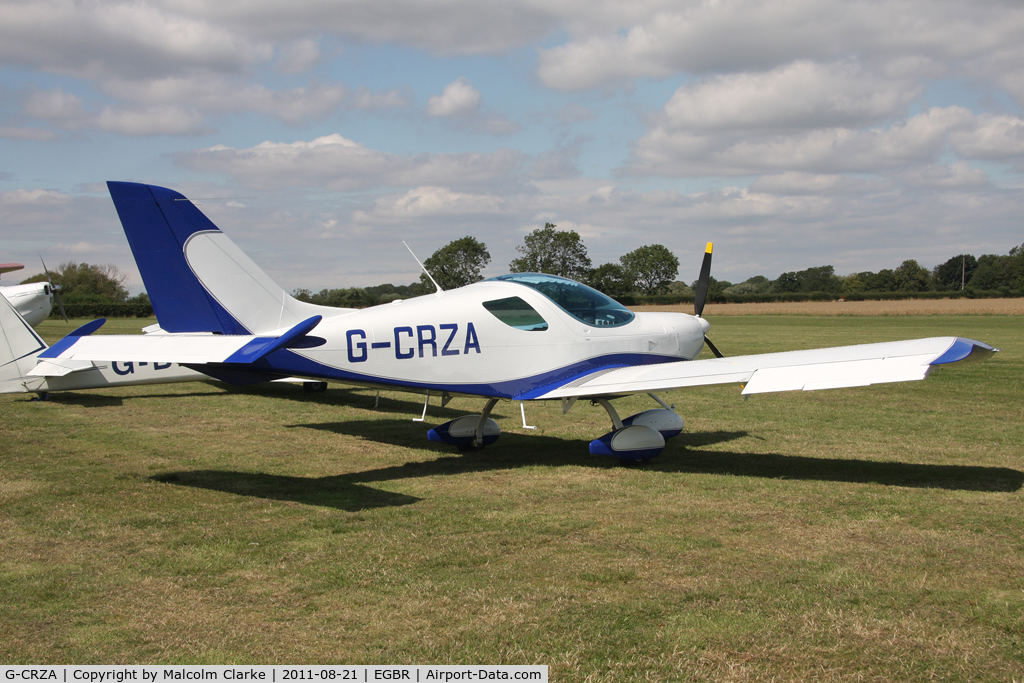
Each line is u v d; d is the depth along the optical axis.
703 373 6.56
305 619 3.48
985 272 111.50
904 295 83.69
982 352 5.29
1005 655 3.12
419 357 6.73
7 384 10.44
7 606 3.64
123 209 6.59
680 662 3.06
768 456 7.48
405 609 3.59
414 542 4.63
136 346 5.59
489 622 3.44
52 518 5.18
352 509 5.43
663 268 90.06
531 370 7.29
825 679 2.93
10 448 7.87
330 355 6.33
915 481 6.33
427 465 7.10
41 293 19.48
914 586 3.87
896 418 9.86
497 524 5.02
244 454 7.61
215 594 3.79
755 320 46.94
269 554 4.39
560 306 7.51
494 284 7.36
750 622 3.44
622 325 7.98
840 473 6.66
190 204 6.82
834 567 4.16
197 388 13.70
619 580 3.97
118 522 5.07
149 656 3.12
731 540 4.67
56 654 3.14
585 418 10.19
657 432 7.15
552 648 3.19
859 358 5.88
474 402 11.96
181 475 6.60
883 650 3.16
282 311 7.30
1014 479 6.39
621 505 5.54
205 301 6.93
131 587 3.88
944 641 3.24
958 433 8.71
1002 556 4.34
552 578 4.00
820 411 10.55
